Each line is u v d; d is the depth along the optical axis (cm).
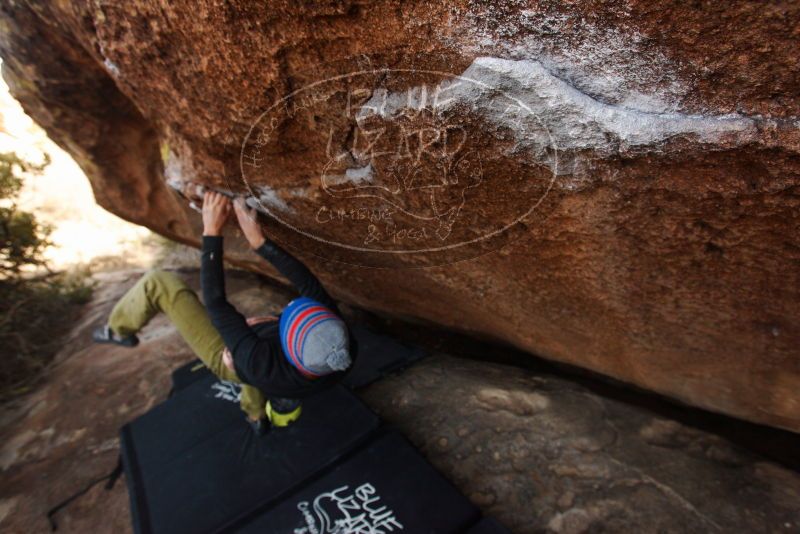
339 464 169
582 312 143
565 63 77
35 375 299
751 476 150
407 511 151
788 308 103
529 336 183
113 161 209
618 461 161
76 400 245
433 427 188
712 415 181
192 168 143
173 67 108
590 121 80
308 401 194
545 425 178
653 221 96
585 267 119
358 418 185
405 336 284
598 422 175
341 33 85
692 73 72
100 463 199
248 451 180
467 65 82
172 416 203
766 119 71
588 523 145
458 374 216
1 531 178
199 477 173
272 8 84
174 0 90
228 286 363
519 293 149
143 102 132
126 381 251
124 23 103
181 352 266
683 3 65
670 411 190
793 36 62
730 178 80
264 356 141
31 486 197
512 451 171
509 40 77
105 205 247
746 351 124
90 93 171
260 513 158
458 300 182
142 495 171
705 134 75
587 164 88
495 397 194
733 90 71
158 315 324
